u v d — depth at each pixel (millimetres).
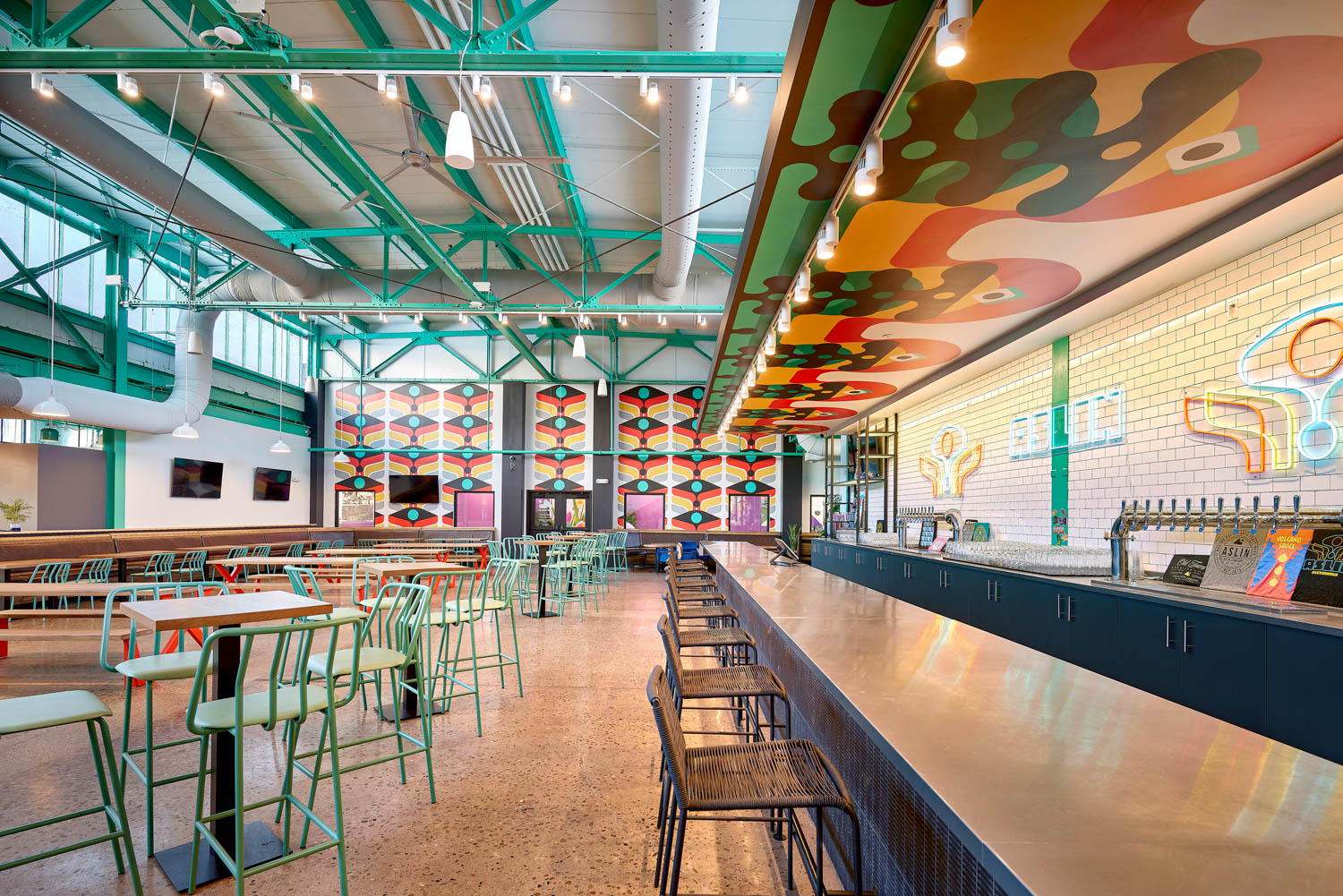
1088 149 2762
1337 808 1045
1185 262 4070
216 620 2213
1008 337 5977
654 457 15477
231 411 12820
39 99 4918
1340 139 2744
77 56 4125
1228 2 1897
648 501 15445
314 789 2592
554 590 9141
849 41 2119
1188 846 917
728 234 9336
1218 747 1315
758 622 5109
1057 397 5922
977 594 5359
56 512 9602
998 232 3646
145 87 6105
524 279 9938
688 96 4621
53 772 3287
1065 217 3479
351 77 4125
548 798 3045
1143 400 4879
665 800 2277
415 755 3570
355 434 15430
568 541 10594
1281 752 1286
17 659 5898
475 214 8930
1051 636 4285
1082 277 4496
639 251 10422
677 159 5559
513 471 15109
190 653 2865
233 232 7453
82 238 9844
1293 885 818
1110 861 871
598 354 15477
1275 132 2674
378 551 7594
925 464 9242
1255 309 3924
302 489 14930
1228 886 814
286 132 6926
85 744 3674
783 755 2021
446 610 4473
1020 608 4672
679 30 3918
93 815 2838
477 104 6207
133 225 10297
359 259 10945
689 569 7977
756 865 2490
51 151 8109
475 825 2771
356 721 4156
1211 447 4285
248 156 7500
